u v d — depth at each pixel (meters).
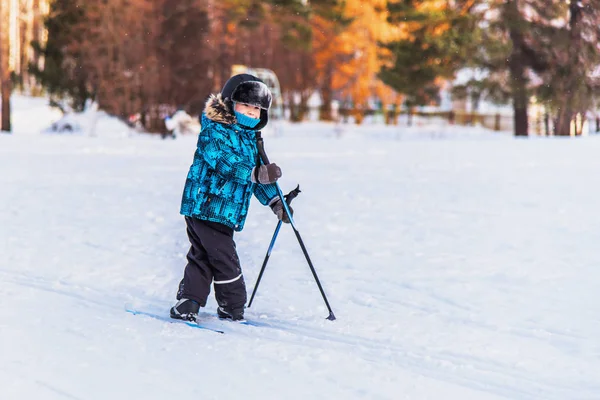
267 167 5.73
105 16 50.03
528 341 5.38
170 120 43.41
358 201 11.85
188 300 5.85
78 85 51.81
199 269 5.92
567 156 19.44
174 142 33.97
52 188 14.02
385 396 4.18
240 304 5.96
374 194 12.59
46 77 51.91
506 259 7.86
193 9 51.44
